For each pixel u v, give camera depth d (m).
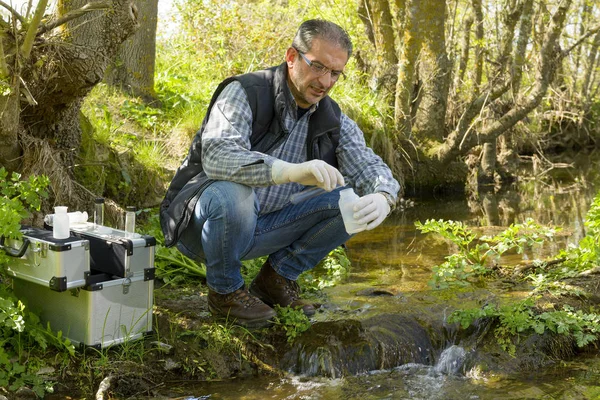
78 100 4.51
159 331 3.28
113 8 3.96
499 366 3.23
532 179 10.22
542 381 3.11
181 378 3.06
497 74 8.55
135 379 2.94
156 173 5.46
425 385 3.06
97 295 2.94
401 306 3.70
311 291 4.06
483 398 2.91
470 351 3.30
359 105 8.22
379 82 8.84
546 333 3.44
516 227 4.41
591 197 8.55
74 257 2.88
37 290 3.13
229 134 3.00
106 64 4.06
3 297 3.02
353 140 3.38
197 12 9.83
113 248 3.04
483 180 9.70
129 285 3.05
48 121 4.25
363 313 3.59
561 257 4.43
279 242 3.36
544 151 13.55
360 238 5.88
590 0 13.16
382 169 3.29
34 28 3.38
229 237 3.04
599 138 14.58
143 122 6.48
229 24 9.83
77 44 3.84
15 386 2.79
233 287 3.26
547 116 13.10
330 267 4.59
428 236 5.97
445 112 8.84
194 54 9.58
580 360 3.36
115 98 6.66
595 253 4.24
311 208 3.32
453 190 8.97
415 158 8.70
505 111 9.34
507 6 8.95
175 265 4.12
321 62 3.01
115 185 5.04
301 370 3.16
